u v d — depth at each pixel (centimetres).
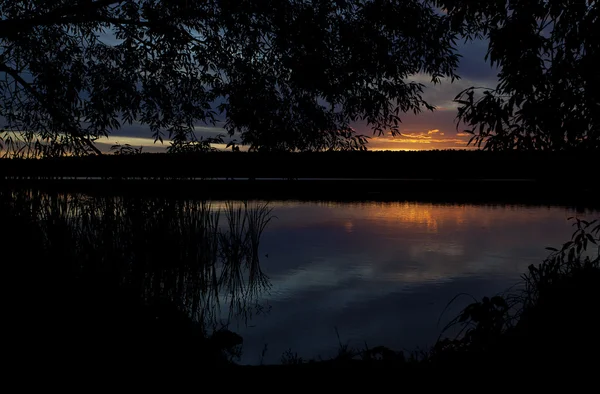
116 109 582
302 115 546
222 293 446
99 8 554
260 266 546
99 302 325
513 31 272
